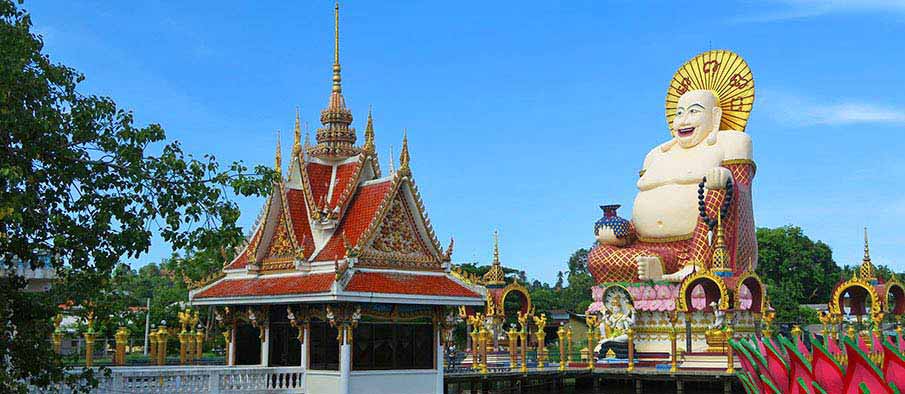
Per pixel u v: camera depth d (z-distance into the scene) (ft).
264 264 112.06
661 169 222.07
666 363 185.78
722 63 230.68
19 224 61.11
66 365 68.74
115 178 65.00
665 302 198.80
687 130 221.66
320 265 104.63
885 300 202.18
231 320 115.44
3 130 59.36
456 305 108.99
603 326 207.00
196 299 114.21
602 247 222.69
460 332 254.06
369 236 102.89
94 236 64.08
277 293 103.50
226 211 67.87
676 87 237.45
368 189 110.52
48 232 65.00
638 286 204.54
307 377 103.96
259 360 112.16
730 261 204.85
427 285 106.63
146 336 197.57
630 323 202.18
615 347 199.72
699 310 192.95
